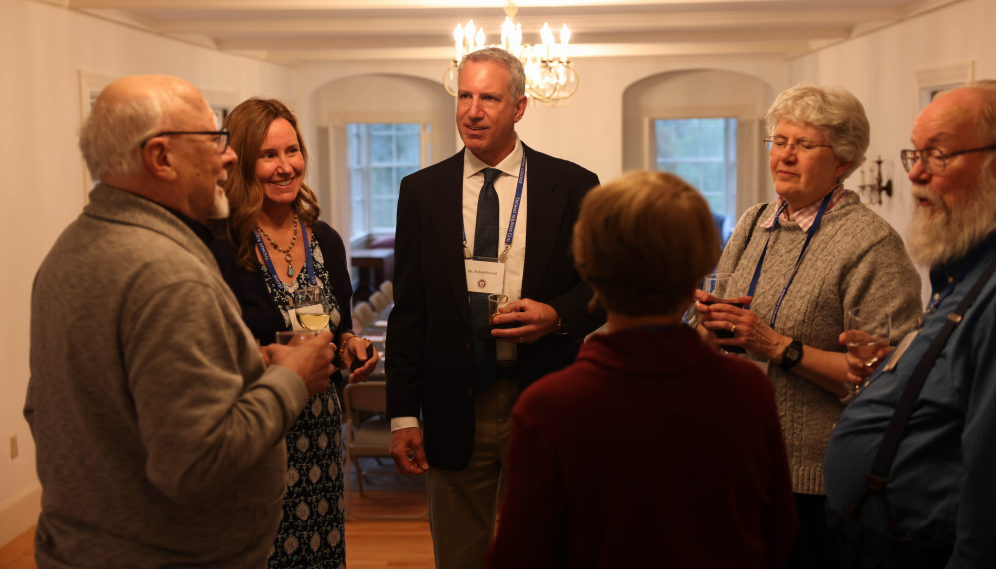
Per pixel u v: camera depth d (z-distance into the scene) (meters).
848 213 1.89
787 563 1.91
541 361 2.07
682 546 1.06
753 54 9.18
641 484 1.05
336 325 2.21
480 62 2.08
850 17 6.24
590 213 1.09
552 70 5.02
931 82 5.71
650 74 9.59
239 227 2.03
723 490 1.07
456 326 2.10
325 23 6.62
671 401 1.06
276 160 2.07
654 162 10.52
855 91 7.29
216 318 1.26
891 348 1.60
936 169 1.40
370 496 4.66
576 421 1.06
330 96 10.89
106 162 1.29
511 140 2.17
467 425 2.09
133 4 4.92
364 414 5.42
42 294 1.28
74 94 4.93
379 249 11.69
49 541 1.33
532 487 1.08
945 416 1.35
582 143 9.71
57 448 1.28
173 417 1.17
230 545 1.37
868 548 1.47
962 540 1.24
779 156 1.91
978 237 1.36
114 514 1.27
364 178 12.09
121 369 1.23
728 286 1.94
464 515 2.17
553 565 1.13
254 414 1.28
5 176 4.16
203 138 1.34
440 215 2.13
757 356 1.95
